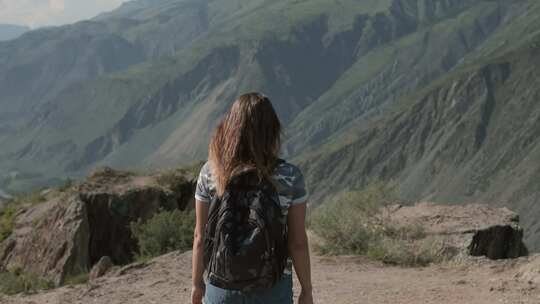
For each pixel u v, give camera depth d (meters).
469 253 13.20
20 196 24.83
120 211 19.67
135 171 23.11
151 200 20.28
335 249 12.79
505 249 15.25
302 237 3.77
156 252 16.30
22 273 18.03
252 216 3.61
